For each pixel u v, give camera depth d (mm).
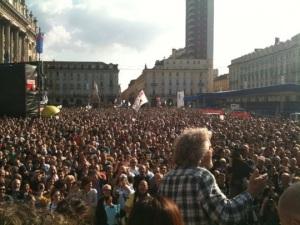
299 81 112500
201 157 4289
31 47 132750
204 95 109062
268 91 75500
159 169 14078
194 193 4031
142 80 199875
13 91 45375
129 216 2592
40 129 34125
